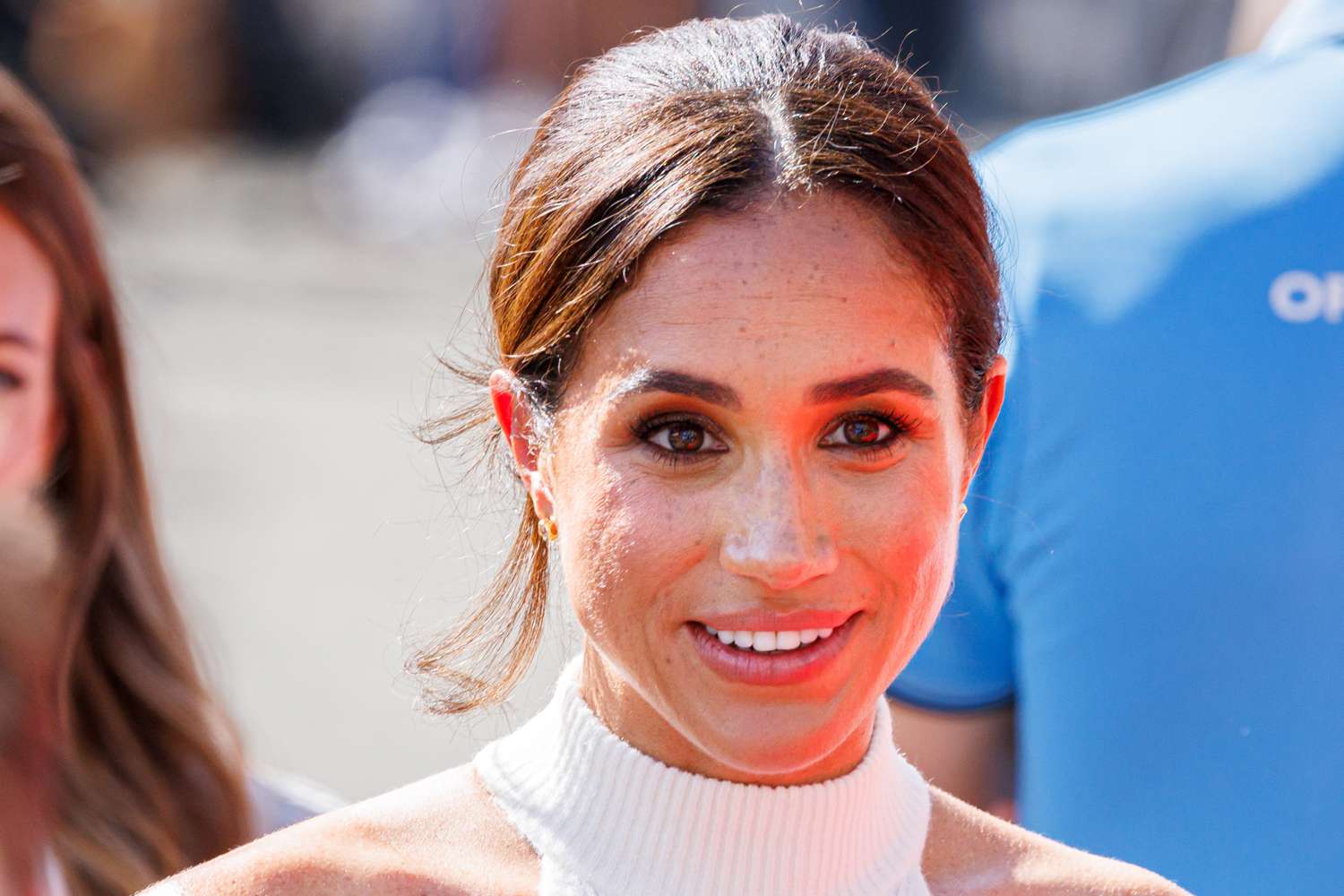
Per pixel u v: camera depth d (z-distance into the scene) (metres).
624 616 3.61
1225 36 18.80
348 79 47.09
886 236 3.59
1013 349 4.93
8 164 5.47
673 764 3.88
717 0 39.28
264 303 29.64
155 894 3.80
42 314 5.55
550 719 4.07
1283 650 4.68
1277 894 4.70
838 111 3.63
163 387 23.36
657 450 3.59
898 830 4.07
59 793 5.23
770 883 3.84
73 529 5.61
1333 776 4.65
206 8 44.91
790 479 3.51
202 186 40.84
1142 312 4.82
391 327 28.05
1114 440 4.79
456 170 37.75
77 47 38.94
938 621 5.08
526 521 4.26
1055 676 4.87
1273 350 4.73
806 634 3.57
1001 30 42.28
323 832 3.95
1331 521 4.66
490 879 3.89
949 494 3.72
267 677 13.43
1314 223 4.79
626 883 3.84
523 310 3.76
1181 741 4.73
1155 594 4.75
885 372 3.54
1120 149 5.05
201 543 16.95
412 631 5.52
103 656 5.71
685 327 3.50
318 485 19.02
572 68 4.19
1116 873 4.19
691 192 3.50
